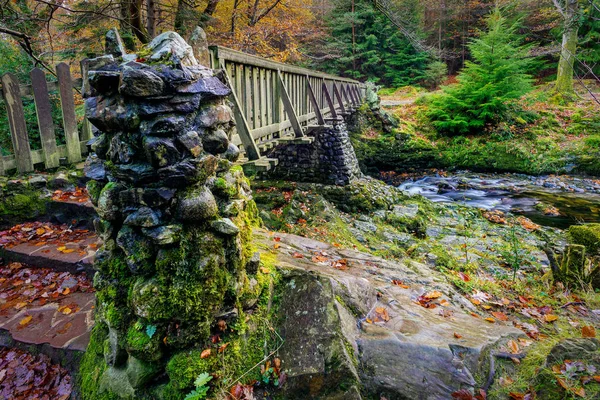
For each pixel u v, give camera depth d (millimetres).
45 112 3689
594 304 3574
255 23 10609
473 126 13695
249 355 1965
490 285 4086
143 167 1643
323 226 6660
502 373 2123
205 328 1775
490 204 9680
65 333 2354
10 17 4809
